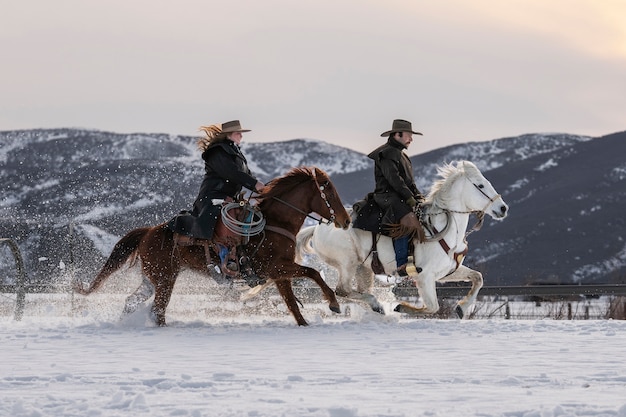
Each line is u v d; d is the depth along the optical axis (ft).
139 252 52.39
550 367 33.45
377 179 53.42
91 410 24.56
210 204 49.80
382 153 52.90
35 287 65.00
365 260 53.52
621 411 24.02
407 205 52.19
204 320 55.72
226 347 40.73
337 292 53.88
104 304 62.49
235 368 33.60
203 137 51.01
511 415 24.07
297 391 28.19
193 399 26.68
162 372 32.19
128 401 25.90
